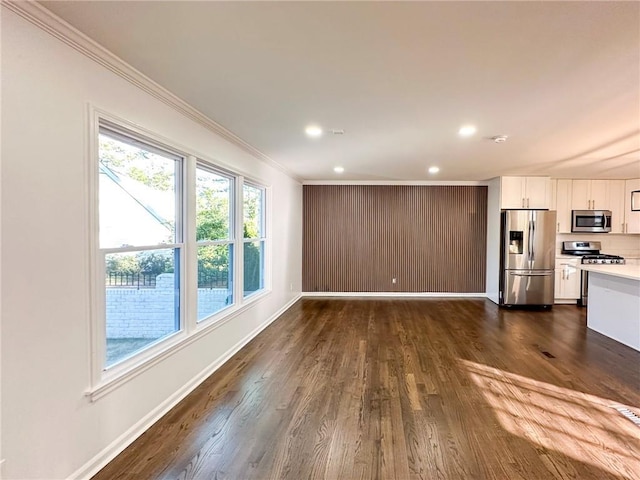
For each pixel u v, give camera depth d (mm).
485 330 4879
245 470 2008
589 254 6875
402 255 7418
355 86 2432
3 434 1519
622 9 1549
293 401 2822
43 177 1681
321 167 5688
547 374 3365
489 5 1532
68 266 1822
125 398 2238
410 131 3494
